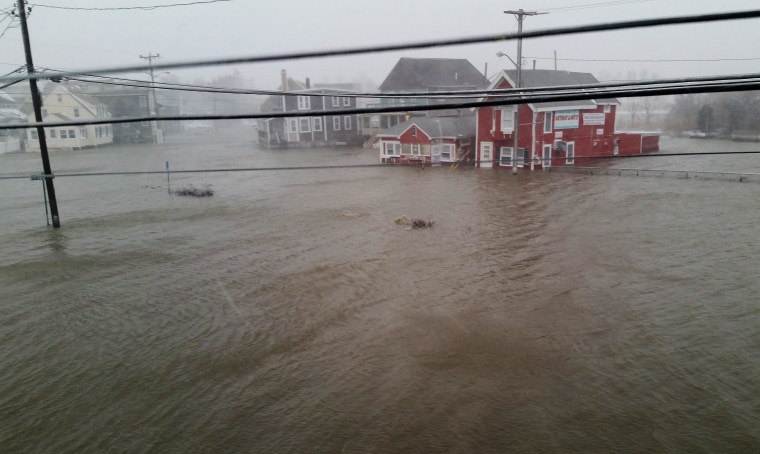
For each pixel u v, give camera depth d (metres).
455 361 11.23
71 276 16.92
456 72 61.81
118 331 12.98
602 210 24.38
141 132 74.38
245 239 20.95
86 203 29.08
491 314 13.41
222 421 9.45
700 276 15.59
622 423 9.12
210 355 11.75
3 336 12.78
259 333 12.73
